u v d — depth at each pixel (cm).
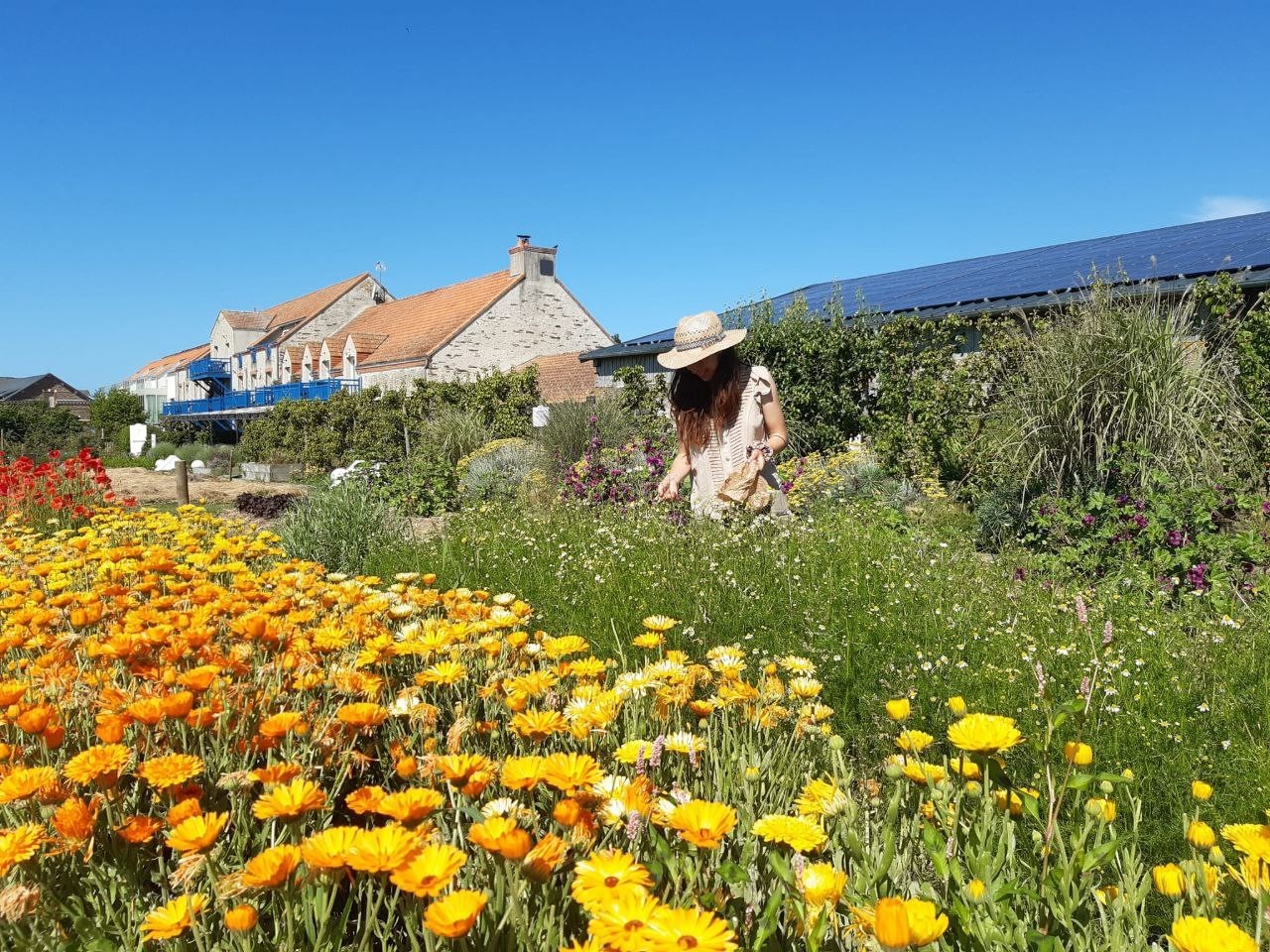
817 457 1115
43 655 226
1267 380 856
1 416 4131
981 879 125
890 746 284
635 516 667
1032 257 1627
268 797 124
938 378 1178
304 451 2684
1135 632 386
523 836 105
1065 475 768
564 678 219
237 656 209
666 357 475
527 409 2117
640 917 89
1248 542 575
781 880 119
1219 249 1094
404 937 134
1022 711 289
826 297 1809
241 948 114
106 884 134
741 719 201
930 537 593
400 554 677
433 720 182
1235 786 242
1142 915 123
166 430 4350
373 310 4231
